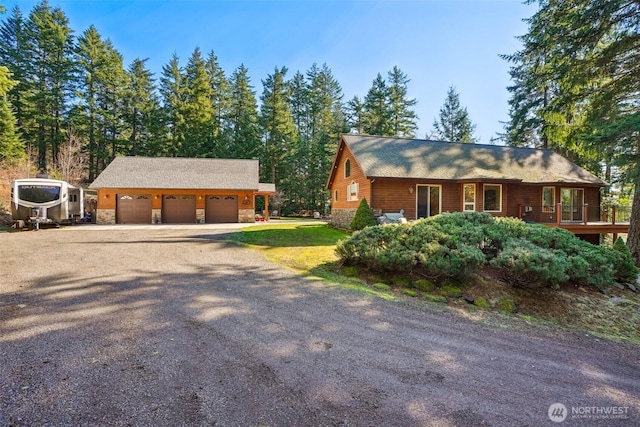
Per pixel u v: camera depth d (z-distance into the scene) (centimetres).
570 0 986
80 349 325
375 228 776
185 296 510
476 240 707
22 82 2759
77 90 2952
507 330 461
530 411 257
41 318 404
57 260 758
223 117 3891
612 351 434
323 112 4112
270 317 436
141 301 480
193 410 234
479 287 638
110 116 3094
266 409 239
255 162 2453
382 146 1775
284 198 3541
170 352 324
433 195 1588
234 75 4012
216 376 282
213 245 1033
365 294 571
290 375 290
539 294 634
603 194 2222
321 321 432
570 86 1032
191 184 2047
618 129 808
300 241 1158
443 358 345
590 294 668
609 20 928
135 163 2211
